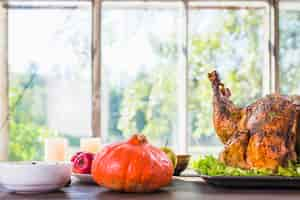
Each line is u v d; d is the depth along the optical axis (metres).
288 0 2.89
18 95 2.92
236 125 1.35
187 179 1.41
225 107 1.37
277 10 2.88
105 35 2.90
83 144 1.83
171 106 2.91
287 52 2.91
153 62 2.92
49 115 2.94
